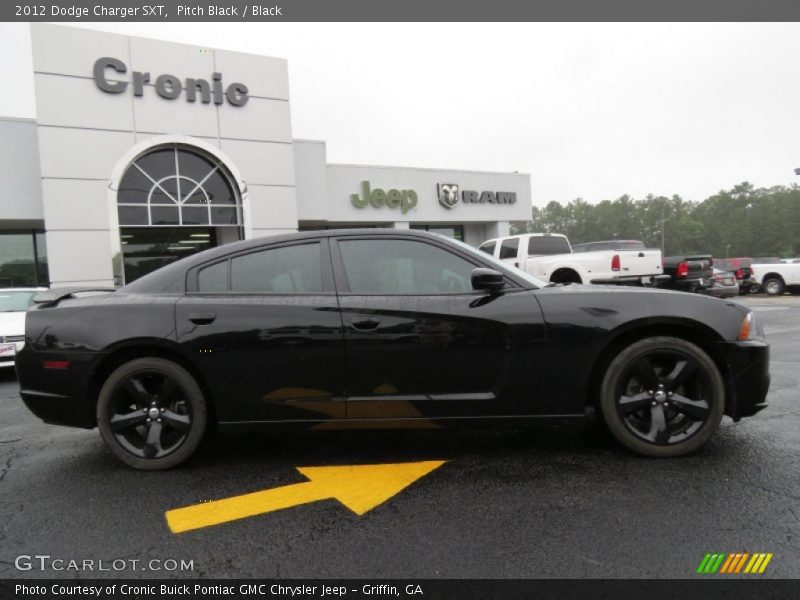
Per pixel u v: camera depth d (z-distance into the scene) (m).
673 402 3.38
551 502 2.84
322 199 18.19
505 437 3.97
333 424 3.42
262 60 15.48
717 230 123.50
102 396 3.48
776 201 117.81
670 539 2.43
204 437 3.53
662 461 3.35
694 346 3.32
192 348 3.38
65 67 13.10
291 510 2.87
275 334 3.37
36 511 2.95
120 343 3.41
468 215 21.78
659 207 137.25
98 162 13.44
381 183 19.86
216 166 14.83
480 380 3.37
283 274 3.54
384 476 3.30
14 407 5.86
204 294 3.51
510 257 13.85
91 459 3.83
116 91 13.57
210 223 14.82
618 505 2.78
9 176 13.70
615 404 3.39
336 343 3.36
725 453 3.46
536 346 3.33
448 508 2.82
